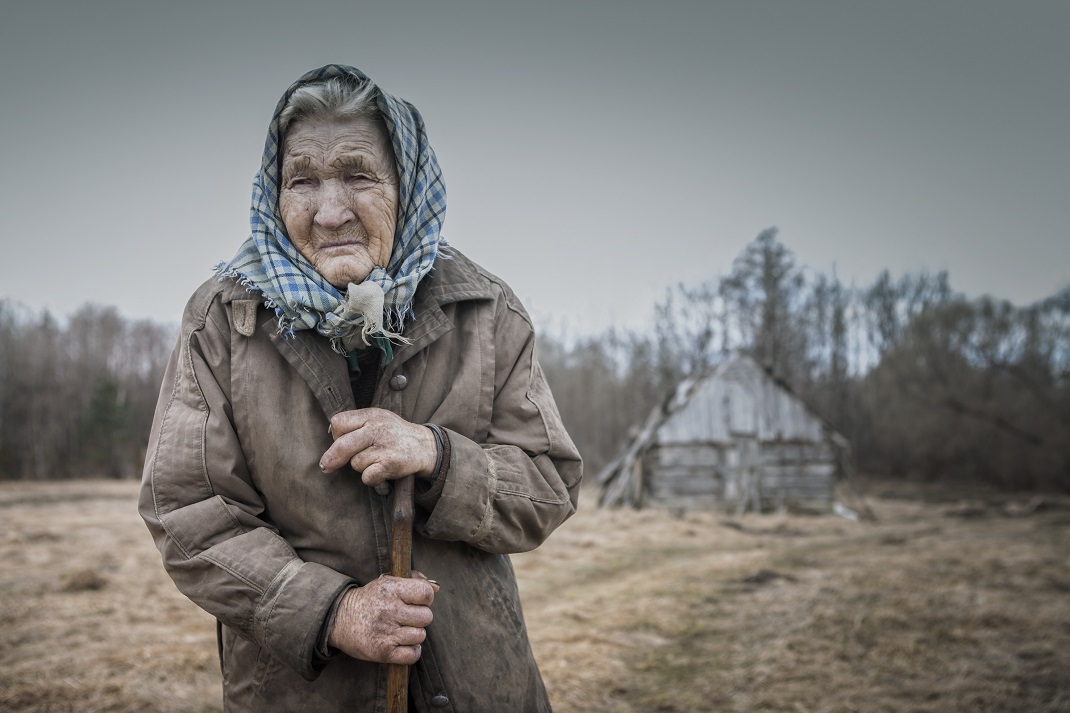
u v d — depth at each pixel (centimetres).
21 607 579
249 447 136
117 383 3669
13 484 2619
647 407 3322
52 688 383
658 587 704
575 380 3344
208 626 536
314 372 136
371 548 137
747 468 1750
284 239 140
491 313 155
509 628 149
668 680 424
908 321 3012
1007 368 2578
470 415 147
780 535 1242
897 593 639
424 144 150
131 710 356
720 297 3534
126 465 3441
